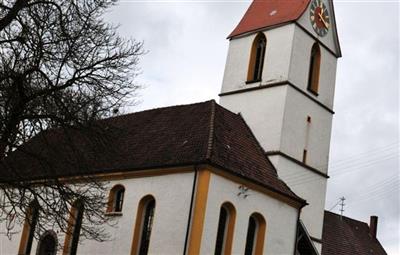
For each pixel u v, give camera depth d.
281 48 39.59
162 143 34.19
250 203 31.89
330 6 43.28
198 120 34.97
